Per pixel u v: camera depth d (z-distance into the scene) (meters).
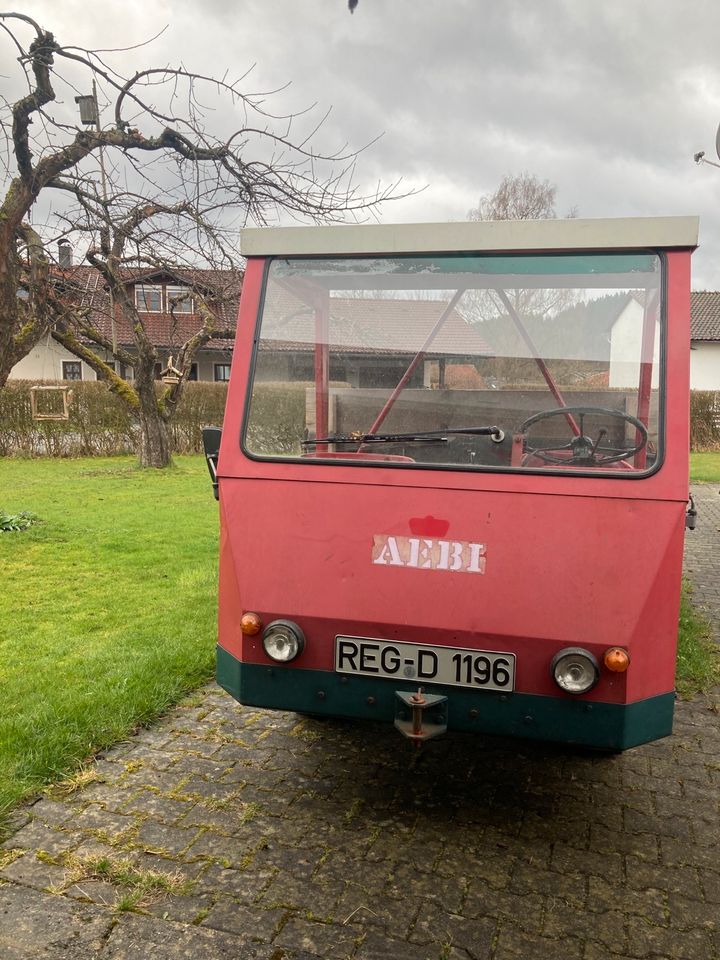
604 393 3.14
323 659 3.06
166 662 4.91
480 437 3.23
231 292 12.05
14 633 5.64
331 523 3.05
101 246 10.75
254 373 3.26
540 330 3.20
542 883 2.88
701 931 2.63
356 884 2.84
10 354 8.67
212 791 3.49
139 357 17.53
